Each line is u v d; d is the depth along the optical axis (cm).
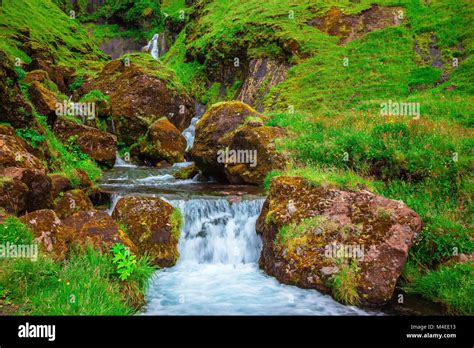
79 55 3738
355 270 764
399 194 1016
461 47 2522
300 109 2392
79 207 945
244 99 3170
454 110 1623
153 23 6244
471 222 901
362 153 1171
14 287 594
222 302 749
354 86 2483
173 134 2062
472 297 717
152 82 2438
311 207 891
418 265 855
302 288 802
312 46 3036
